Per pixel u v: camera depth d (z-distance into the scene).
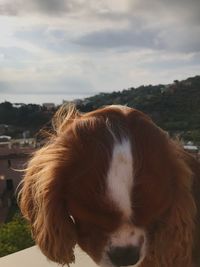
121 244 0.29
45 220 0.30
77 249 0.37
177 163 0.31
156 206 0.29
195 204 0.33
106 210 0.29
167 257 0.31
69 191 0.30
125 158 0.29
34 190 0.32
